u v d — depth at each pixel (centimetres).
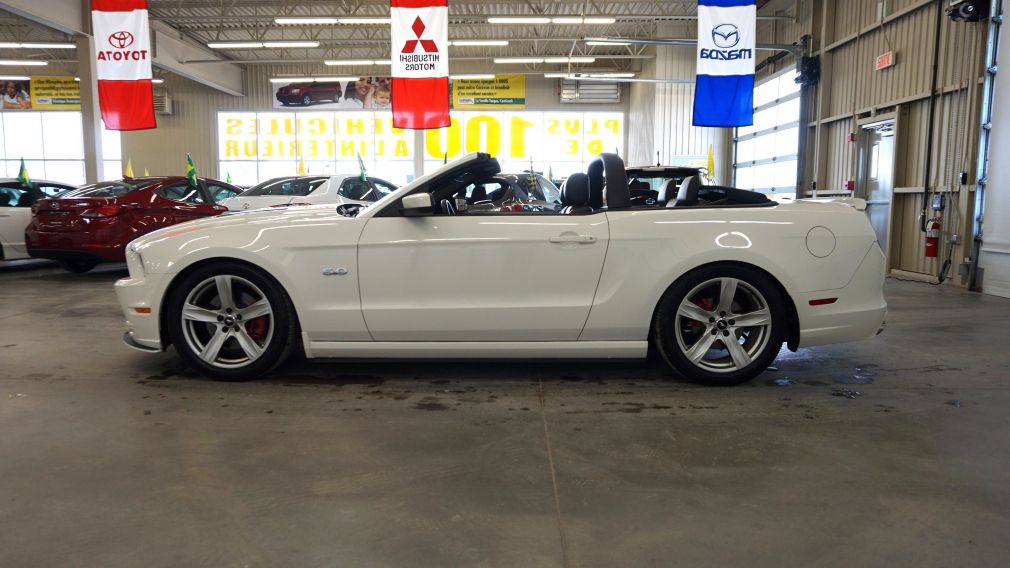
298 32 2217
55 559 191
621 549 198
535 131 2659
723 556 194
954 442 285
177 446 279
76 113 2808
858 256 365
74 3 1557
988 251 798
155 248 367
